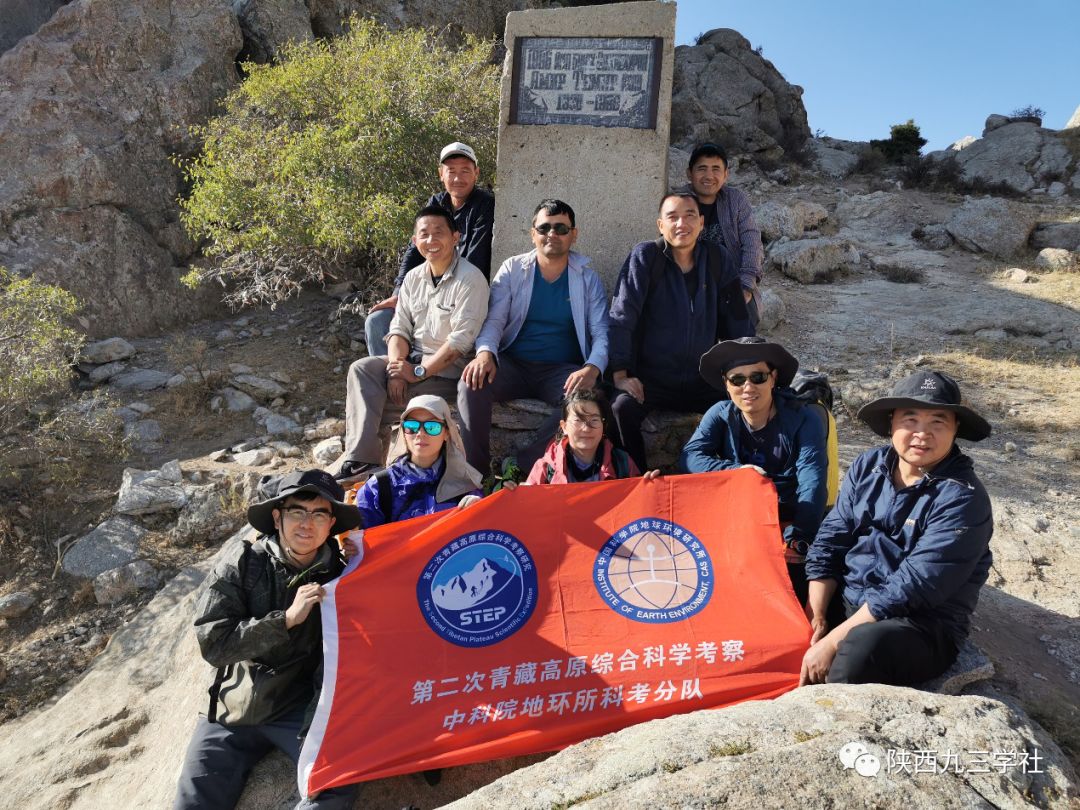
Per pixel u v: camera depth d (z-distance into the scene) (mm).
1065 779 2646
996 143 22562
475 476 4406
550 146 6188
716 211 5977
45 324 7953
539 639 3482
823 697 2932
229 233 10453
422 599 3549
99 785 4484
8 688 5809
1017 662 3969
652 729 2941
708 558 3691
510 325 5441
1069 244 15344
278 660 3428
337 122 10734
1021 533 5484
